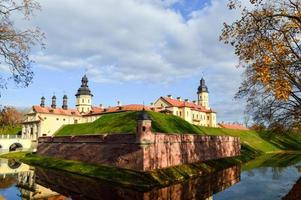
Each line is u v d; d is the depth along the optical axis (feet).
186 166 132.05
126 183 103.19
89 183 108.68
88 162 144.25
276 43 57.82
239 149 216.33
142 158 111.45
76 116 362.74
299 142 330.13
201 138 156.25
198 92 448.65
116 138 127.95
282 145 315.58
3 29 50.42
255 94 74.49
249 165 172.24
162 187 98.94
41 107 338.75
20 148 291.17
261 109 77.61
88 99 402.93
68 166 147.74
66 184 109.50
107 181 110.11
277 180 118.42
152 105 361.51
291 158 212.23
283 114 74.18
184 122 213.66
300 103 62.13
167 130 172.76
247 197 87.71
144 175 107.14
